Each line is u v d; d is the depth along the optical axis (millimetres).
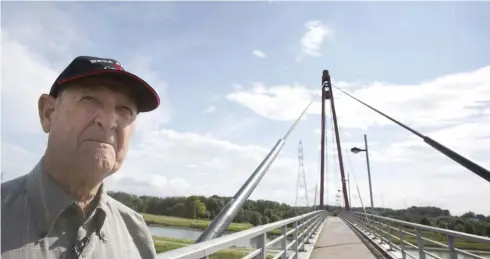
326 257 9336
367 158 18172
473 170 4180
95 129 1027
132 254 1150
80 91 1032
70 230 940
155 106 1219
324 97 47000
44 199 905
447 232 5453
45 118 1060
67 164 1000
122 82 1090
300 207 37688
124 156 1141
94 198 1076
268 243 4539
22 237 838
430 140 5805
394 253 9383
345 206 43781
